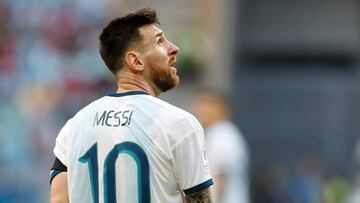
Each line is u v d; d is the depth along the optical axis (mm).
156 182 10992
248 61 35469
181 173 11062
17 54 30172
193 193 11094
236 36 34906
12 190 28141
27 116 29297
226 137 20141
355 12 35719
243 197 20281
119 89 11484
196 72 31750
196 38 31953
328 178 35500
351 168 35438
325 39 35719
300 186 35500
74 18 30562
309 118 35844
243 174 20438
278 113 35750
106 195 11055
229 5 33469
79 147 11297
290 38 35625
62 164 11453
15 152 28656
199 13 32719
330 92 35750
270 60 35625
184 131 11094
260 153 35688
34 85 29922
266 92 35562
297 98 35719
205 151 11250
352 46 35688
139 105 11219
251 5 35531
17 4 30500
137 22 11406
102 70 30062
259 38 35469
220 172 19922
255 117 35438
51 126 29359
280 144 36000
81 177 11227
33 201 28219
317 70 35750
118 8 31266
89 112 11469
